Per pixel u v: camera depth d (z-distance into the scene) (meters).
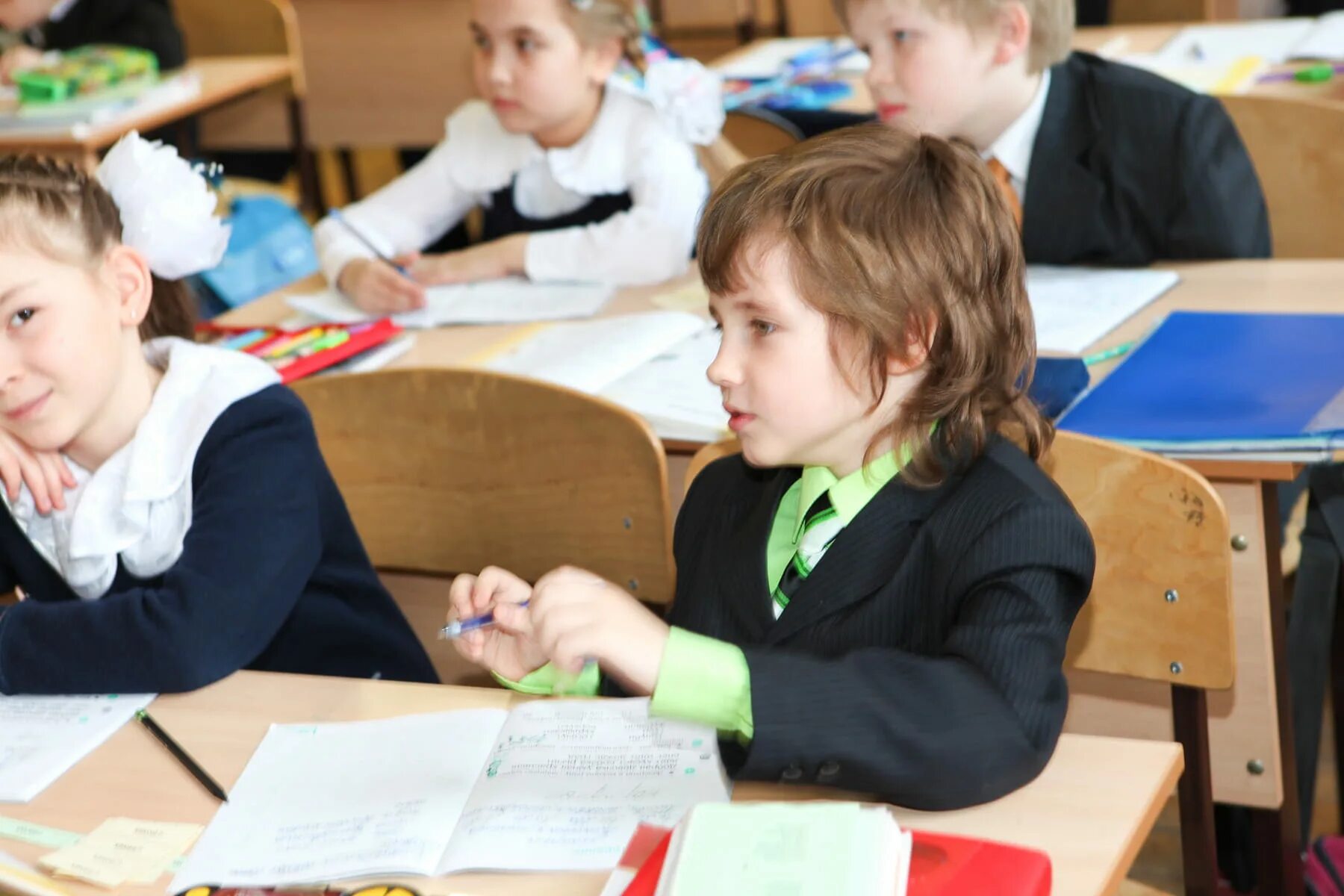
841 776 1.17
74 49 4.64
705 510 1.58
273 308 2.85
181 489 1.69
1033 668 1.21
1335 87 3.21
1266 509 1.82
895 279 1.27
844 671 1.19
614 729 1.31
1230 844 2.15
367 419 2.09
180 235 1.79
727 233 1.30
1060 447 1.62
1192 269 2.53
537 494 2.01
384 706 1.43
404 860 1.15
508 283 2.84
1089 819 1.15
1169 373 2.01
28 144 3.94
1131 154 2.53
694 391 2.19
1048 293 2.45
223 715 1.46
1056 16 2.48
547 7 2.77
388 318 2.66
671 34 5.98
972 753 1.16
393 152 6.62
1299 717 2.04
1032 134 2.59
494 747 1.31
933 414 1.33
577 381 2.25
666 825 1.17
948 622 1.29
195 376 1.74
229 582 1.62
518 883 1.12
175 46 4.59
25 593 1.91
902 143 1.36
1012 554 1.26
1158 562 1.61
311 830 1.22
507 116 2.87
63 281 1.60
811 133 3.19
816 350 1.28
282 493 1.70
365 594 1.88
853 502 1.37
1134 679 1.90
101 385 1.64
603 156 2.88
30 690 1.57
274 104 5.20
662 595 1.97
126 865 1.20
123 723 1.46
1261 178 2.74
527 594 1.34
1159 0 4.35
